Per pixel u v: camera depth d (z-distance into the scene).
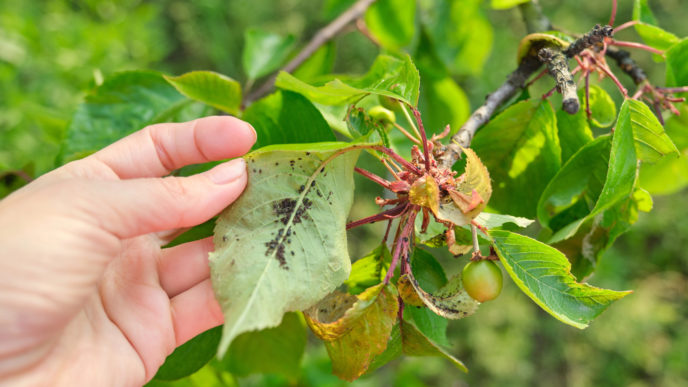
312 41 0.49
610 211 0.32
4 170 0.39
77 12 1.11
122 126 0.37
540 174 0.33
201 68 1.93
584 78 0.32
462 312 0.27
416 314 0.29
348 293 0.28
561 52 0.30
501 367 1.47
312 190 0.26
